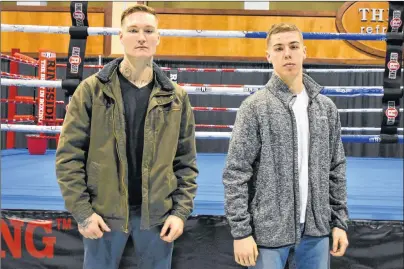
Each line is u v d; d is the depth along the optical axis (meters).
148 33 1.28
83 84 1.30
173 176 1.33
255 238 1.23
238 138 1.25
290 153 1.24
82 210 1.23
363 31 5.84
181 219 1.29
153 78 1.34
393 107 2.06
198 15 5.95
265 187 1.22
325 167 1.29
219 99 6.04
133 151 1.30
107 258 1.32
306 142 1.28
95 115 1.27
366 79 5.87
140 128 1.30
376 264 1.76
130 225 1.32
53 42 6.06
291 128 1.25
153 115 1.29
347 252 1.77
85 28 1.94
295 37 1.27
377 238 1.76
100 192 1.27
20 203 1.90
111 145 1.27
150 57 1.29
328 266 1.31
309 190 1.26
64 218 1.78
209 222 1.76
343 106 5.99
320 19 5.88
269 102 1.27
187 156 1.38
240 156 1.24
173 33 2.04
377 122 5.95
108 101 1.29
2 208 1.80
